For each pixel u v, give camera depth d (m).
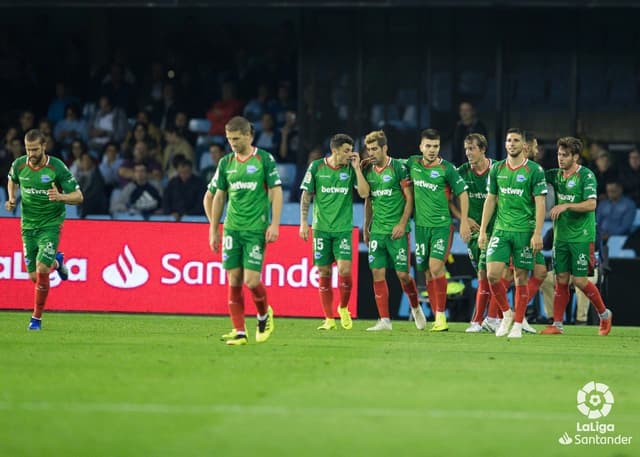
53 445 19.31
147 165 69.00
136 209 65.12
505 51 67.50
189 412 22.38
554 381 27.83
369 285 55.12
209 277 52.66
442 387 26.25
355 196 64.56
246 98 73.31
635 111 68.12
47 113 75.50
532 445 20.05
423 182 44.34
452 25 67.50
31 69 76.19
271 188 34.53
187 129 71.69
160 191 67.62
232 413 22.30
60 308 53.22
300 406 23.16
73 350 33.81
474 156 45.34
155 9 77.31
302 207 44.38
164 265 52.88
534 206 41.19
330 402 23.70
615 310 54.09
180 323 47.03
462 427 21.34
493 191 41.69
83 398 23.92
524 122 67.94
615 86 68.06
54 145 71.50
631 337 44.25
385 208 44.41
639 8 67.06
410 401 24.06
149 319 49.47
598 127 68.38
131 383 26.16
